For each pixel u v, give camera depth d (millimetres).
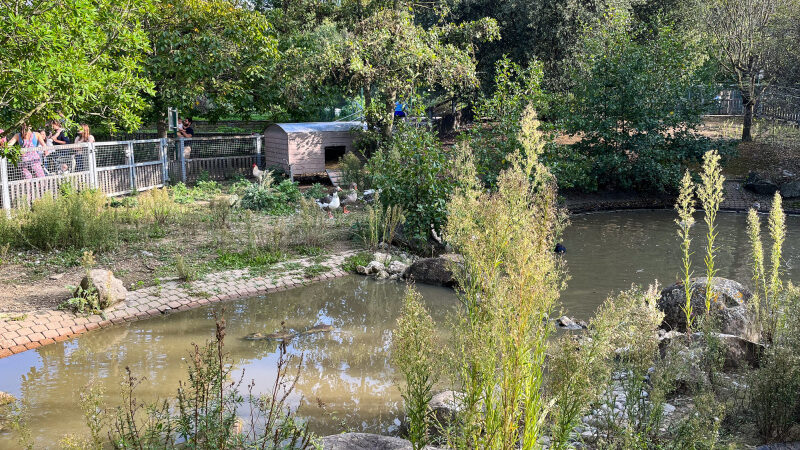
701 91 20562
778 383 4793
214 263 11820
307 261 12422
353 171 19688
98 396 5074
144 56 19188
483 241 3295
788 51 23375
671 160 20656
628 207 20094
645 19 28859
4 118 9250
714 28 23406
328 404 6539
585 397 3191
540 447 3176
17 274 10656
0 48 8617
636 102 20109
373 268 12109
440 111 34406
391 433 5852
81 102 9578
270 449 4516
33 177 14625
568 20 27094
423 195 13586
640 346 4887
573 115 21469
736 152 20828
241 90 21062
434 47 22203
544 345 3133
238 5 21250
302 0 26219
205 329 8961
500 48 29312
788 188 19812
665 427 4980
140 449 4266
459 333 3332
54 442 5652
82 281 9594
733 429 4898
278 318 9539
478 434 3174
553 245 3557
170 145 19734
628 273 11891
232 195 16719
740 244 14414
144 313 9461
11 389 6930
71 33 9555
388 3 24641
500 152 16984
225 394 6453
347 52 21219
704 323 6352
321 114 26656
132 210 15008
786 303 6223
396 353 3320
